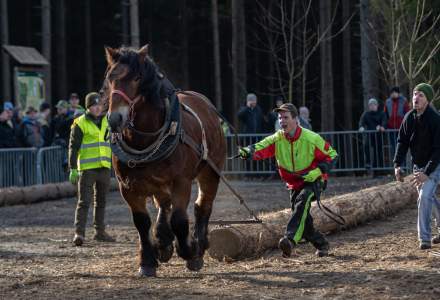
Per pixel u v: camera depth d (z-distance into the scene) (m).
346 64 32.94
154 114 8.03
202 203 9.66
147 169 8.11
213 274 8.73
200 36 43.09
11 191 18.14
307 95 39.22
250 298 7.33
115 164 8.27
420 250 9.88
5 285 8.33
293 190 9.27
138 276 8.63
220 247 9.61
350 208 12.06
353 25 37.59
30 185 19.36
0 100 37.72
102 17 42.59
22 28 41.25
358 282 7.88
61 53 35.78
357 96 39.72
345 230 12.14
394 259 9.27
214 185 9.60
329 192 17.77
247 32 41.22
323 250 9.72
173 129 8.11
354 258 9.55
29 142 19.69
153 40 40.94
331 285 7.79
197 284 8.09
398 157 10.00
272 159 21.75
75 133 11.92
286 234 8.95
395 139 20.70
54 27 41.75
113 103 7.68
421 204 9.89
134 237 12.75
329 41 27.52
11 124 20.61
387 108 20.89
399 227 12.22
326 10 27.62
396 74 22.12
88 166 11.98
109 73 7.79
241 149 9.23
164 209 8.88
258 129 21.62
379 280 7.91
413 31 21.50
